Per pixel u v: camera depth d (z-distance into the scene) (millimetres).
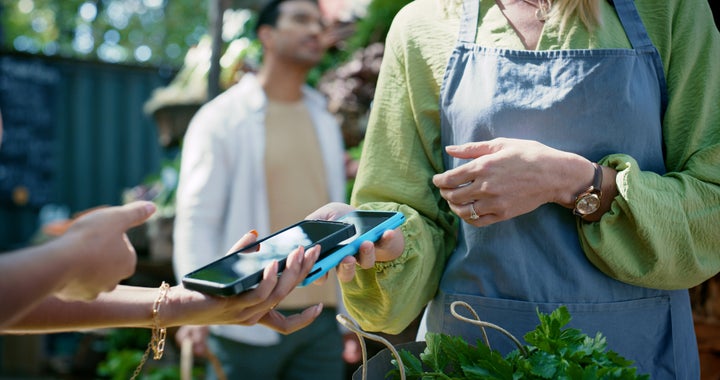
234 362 2305
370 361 975
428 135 1182
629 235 1042
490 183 1007
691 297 1586
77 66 5945
